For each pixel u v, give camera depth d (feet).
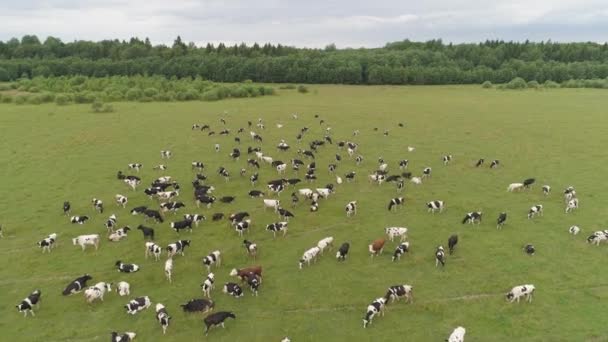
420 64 533.55
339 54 615.57
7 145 196.85
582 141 190.19
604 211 117.29
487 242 101.60
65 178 154.20
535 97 335.67
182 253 99.60
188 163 169.78
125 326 75.46
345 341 71.10
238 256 98.32
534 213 116.37
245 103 318.86
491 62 560.20
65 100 316.40
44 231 113.09
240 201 129.90
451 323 74.38
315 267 92.79
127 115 266.36
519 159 167.53
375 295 82.64
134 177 145.38
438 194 133.18
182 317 77.25
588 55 577.84
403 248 95.81
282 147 185.06
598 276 86.33
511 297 79.20
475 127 224.74
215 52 606.14
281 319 76.69
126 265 91.86
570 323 73.15
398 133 214.48
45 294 85.15
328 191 131.13
